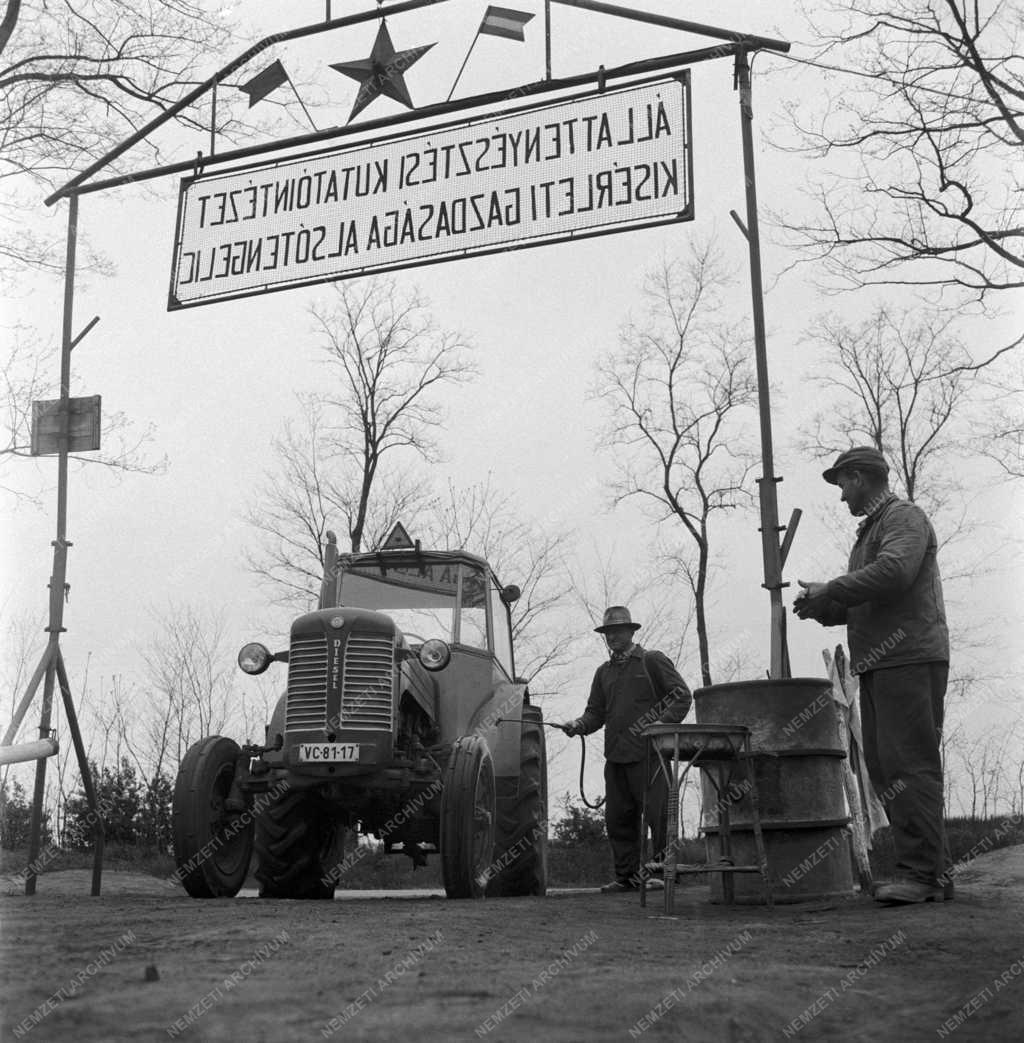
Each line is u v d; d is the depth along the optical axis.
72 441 7.95
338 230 7.85
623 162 7.25
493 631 7.92
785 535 6.54
